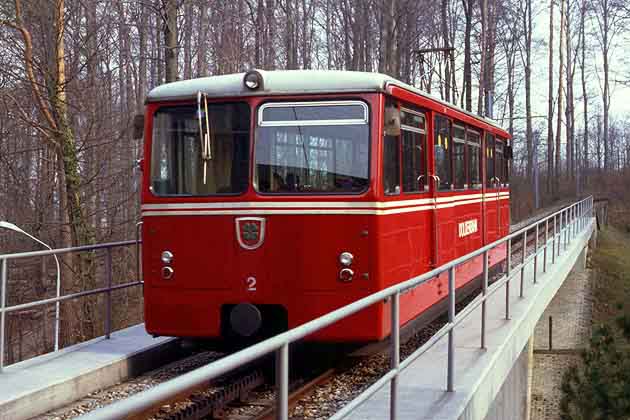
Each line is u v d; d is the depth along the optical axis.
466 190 12.80
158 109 8.93
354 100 8.59
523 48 59.88
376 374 9.11
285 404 3.76
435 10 40.62
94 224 20.47
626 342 19.02
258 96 8.66
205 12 27.67
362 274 8.48
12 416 7.22
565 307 28.66
